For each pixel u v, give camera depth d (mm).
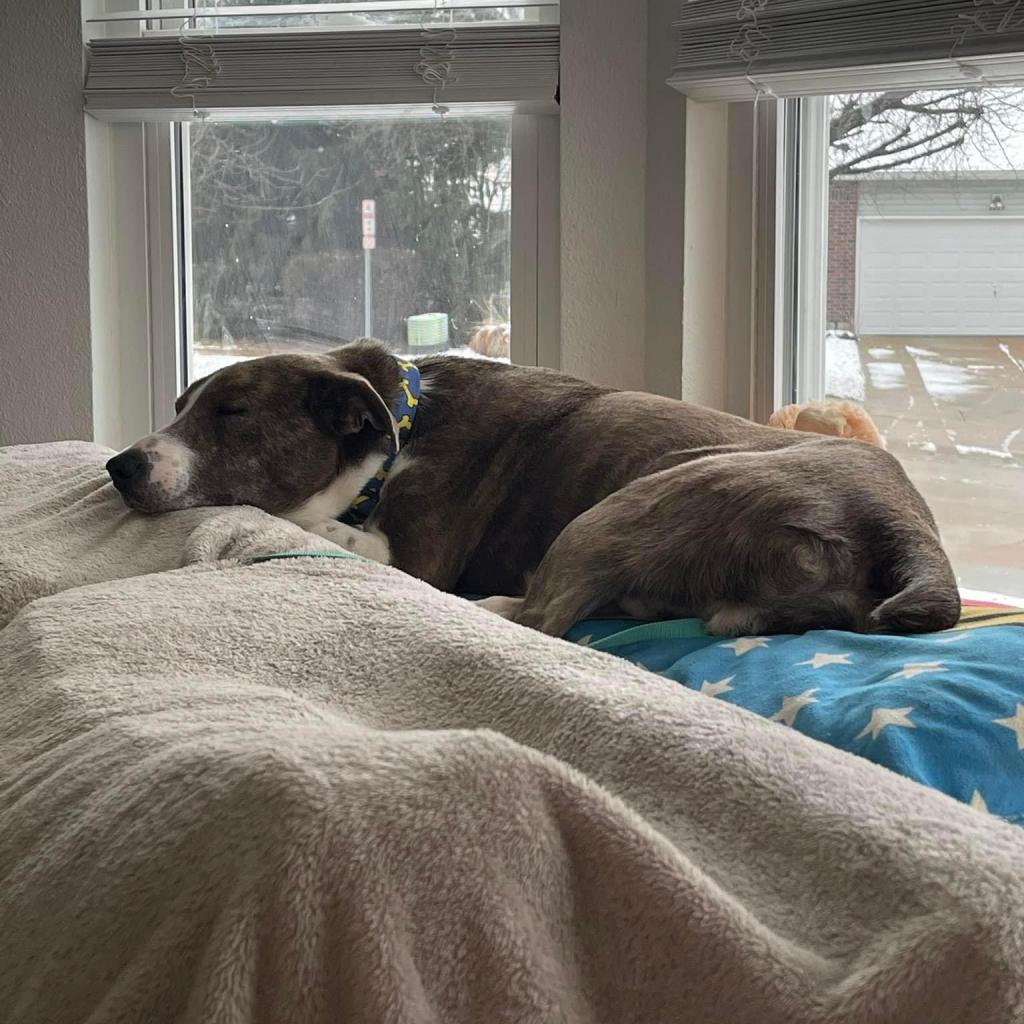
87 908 788
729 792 829
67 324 2938
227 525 1733
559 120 2771
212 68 2807
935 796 827
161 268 3023
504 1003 703
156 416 3082
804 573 1665
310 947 695
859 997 669
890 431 2627
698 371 2701
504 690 1000
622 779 870
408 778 752
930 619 1564
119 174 3000
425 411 2170
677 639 1692
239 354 3061
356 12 2799
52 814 892
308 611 1241
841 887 748
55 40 2873
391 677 1083
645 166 2668
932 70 2260
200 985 690
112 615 1251
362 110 2809
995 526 2508
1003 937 674
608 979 734
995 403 2486
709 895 725
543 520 2039
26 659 1187
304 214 2982
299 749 788
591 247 2715
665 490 1781
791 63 2354
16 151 2908
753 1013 689
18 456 2367
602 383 2750
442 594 1316
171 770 822
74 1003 767
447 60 2713
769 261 2680
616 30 2637
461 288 2930
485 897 720
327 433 2098
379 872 715
